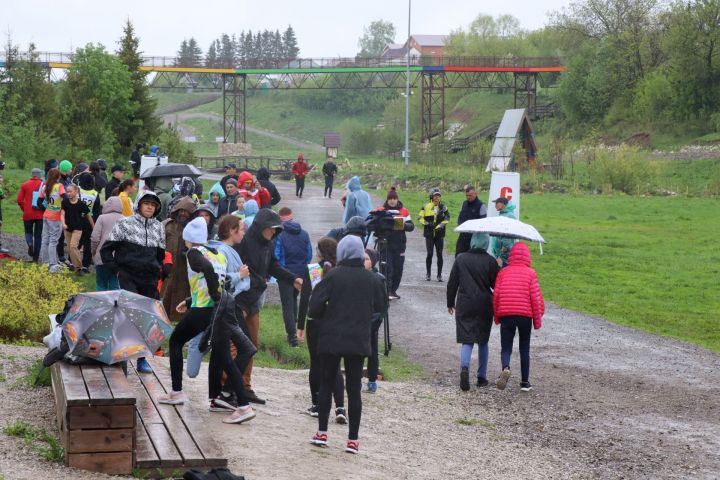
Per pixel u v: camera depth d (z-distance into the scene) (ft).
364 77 531.09
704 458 29.86
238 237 26.86
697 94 288.10
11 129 137.59
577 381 40.50
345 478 23.43
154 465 21.08
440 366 42.83
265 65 298.15
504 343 37.50
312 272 29.37
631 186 181.78
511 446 30.14
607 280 77.36
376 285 25.75
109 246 29.27
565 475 27.35
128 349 23.75
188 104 578.66
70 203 52.29
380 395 35.19
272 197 62.80
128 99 175.01
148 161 65.31
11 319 37.65
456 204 137.08
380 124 489.26
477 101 404.57
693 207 145.59
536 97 379.55
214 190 49.08
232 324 26.02
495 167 206.08
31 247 58.13
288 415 29.35
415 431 30.40
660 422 34.17
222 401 27.58
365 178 201.05
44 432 22.70
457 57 307.78
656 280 77.82
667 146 276.41
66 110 161.07
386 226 45.75
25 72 157.07
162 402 25.99
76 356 24.04
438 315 56.39
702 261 89.30
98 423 20.63
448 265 78.79
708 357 47.42
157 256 29.96
